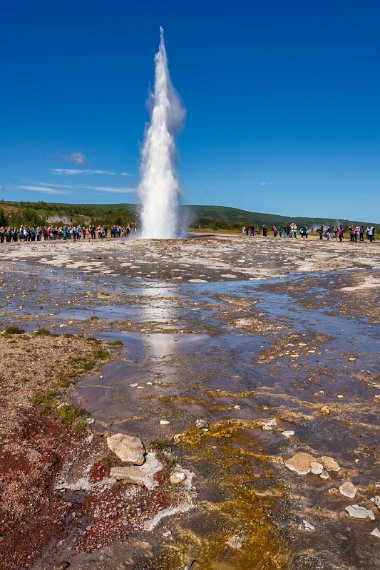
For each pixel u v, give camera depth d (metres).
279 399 9.66
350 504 6.09
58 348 12.59
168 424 8.40
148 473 6.75
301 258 37.59
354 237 52.84
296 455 7.23
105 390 9.98
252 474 6.81
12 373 10.34
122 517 5.86
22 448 7.24
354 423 8.50
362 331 15.45
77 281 27.02
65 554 5.26
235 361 12.23
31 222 92.62
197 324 16.70
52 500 6.16
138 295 22.78
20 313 18.08
